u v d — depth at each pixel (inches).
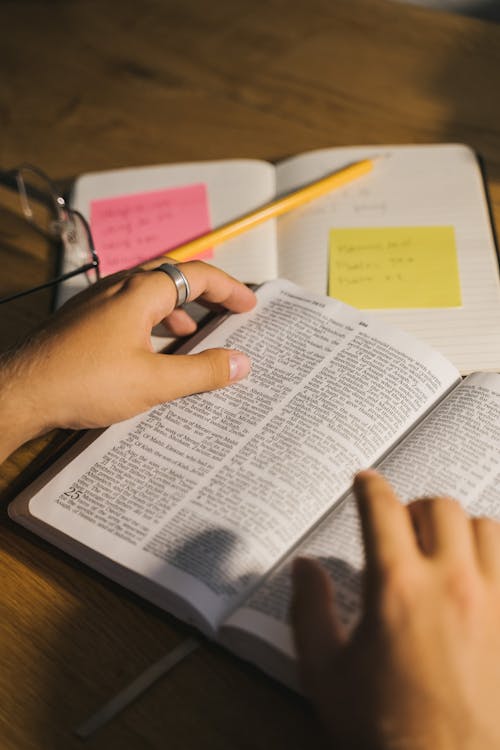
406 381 25.8
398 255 32.3
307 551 21.8
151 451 25.0
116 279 28.0
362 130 38.5
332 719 17.6
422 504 20.1
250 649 20.9
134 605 23.1
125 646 22.4
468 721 16.6
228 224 34.2
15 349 26.2
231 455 24.4
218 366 25.8
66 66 43.4
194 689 21.4
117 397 25.2
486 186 34.7
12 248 35.1
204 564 21.9
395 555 18.4
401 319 30.0
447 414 24.7
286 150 38.0
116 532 23.1
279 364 27.0
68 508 24.0
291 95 40.5
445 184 34.9
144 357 25.5
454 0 47.4
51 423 25.7
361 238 33.2
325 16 44.6
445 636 17.3
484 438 23.8
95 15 46.3
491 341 28.9
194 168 37.2
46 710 21.4
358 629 18.0
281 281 30.2
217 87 41.4
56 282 31.7
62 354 25.4
